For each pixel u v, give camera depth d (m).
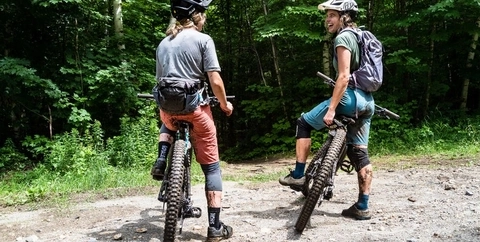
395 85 12.09
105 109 9.91
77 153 7.73
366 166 3.94
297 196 5.05
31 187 6.14
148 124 9.09
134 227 3.92
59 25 9.62
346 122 3.80
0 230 4.05
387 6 12.88
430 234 3.42
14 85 8.52
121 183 6.41
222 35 16.86
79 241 3.58
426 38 11.66
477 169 6.30
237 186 6.03
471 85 12.58
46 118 9.16
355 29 3.85
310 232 3.60
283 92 13.20
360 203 3.95
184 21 3.37
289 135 12.97
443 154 8.27
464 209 4.10
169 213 2.99
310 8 10.64
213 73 3.24
